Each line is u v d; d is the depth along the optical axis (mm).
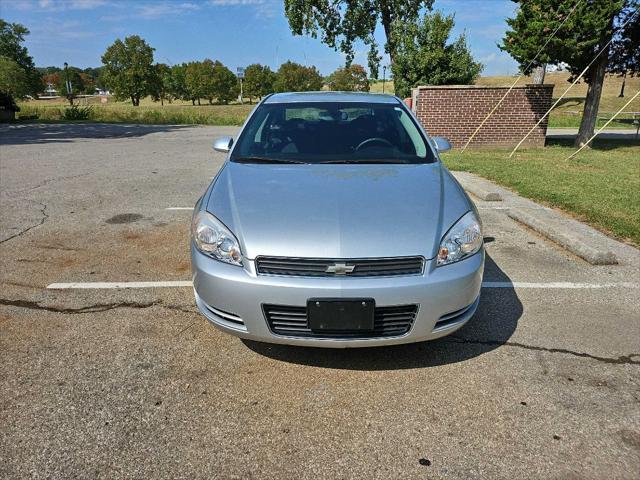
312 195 2906
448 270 2568
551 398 2547
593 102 13953
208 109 49562
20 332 3178
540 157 11727
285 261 2488
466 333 3227
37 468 2055
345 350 2992
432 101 13992
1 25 67812
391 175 3223
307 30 21812
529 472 2059
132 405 2461
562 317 3453
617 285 4012
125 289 3857
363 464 2104
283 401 2514
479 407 2475
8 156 11797
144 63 86062
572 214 6211
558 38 12141
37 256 4598
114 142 15812
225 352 2963
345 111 4047
